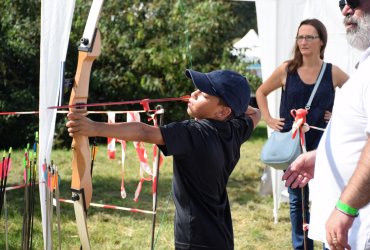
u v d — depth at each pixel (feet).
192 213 7.50
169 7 38.19
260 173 26.37
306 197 12.10
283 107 12.76
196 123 7.48
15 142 34.81
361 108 6.51
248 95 7.91
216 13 38.32
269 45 17.28
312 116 12.35
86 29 7.35
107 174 25.16
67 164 27.73
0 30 34.91
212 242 7.51
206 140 7.32
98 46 7.38
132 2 37.58
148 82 36.45
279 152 11.32
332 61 17.49
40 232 15.31
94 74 36.14
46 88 10.23
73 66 35.12
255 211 18.67
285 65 12.83
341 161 6.82
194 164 7.32
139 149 10.59
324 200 7.11
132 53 36.73
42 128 10.28
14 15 35.09
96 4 7.42
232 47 39.50
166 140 7.00
